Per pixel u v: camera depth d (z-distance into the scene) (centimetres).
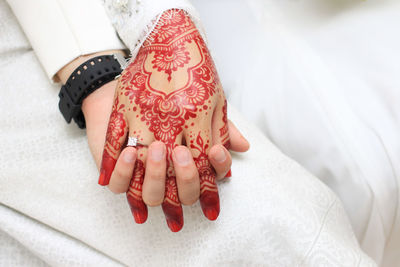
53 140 44
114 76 43
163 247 41
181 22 42
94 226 42
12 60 48
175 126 38
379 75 50
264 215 39
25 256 47
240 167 42
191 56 40
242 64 57
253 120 55
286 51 56
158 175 35
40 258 46
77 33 44
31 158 43
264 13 59
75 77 42
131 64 42
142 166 38
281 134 54
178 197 37
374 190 49
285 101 54
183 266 40
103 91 42
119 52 45
